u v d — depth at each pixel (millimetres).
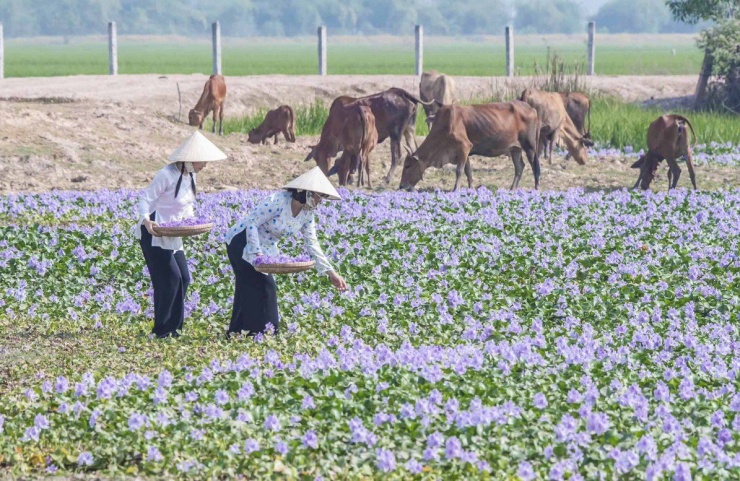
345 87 101875
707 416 23891
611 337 31062
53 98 82312
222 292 36312
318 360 26781
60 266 39656
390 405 24219
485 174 67438
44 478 20953
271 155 72375
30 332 32375
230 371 26781
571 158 73750
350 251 41875
